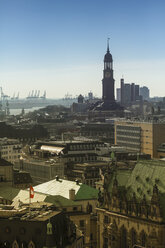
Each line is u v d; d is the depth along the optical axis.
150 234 162.12
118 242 176.62
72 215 195.62
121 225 176.12
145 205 165.75
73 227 162.62
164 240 160.12
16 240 143.75
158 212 160.50
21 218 149.38
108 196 184.75
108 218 183.12
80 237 161.12
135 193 176.12
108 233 180.00
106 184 190.75
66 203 199.25
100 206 189.62
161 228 159.62
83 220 198.00
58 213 156.25
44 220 145.00
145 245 165.00
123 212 175.50
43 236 142.12
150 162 181.62
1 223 146.12
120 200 177.62
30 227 143.75
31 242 142.00
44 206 170.62
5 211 158.25
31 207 167.75
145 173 179.75
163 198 164.12
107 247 184.25
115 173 192.25
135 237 169.62
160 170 174.62
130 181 183.12
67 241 150.75
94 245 199.38
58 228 150.00
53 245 139.00
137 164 185.88
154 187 162.38
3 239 145.38
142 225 166.62
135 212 169.88
